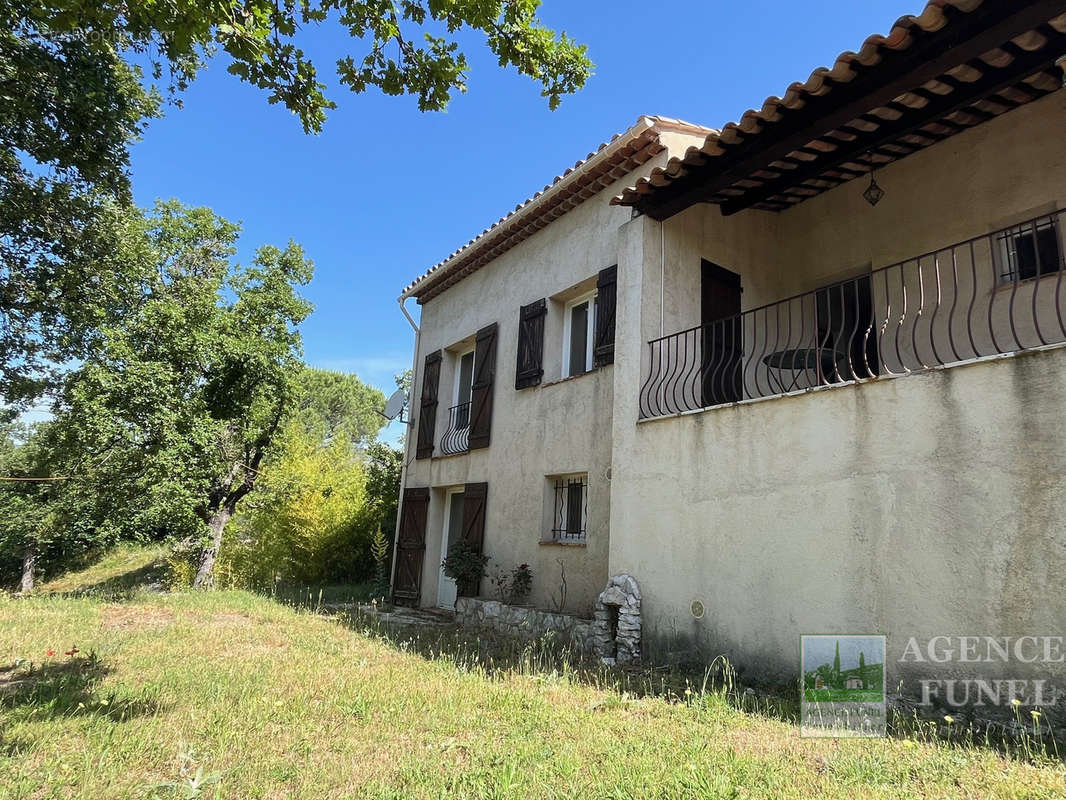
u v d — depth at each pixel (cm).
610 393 693
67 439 1189
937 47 382
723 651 464
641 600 540
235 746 310
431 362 1132
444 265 1055
